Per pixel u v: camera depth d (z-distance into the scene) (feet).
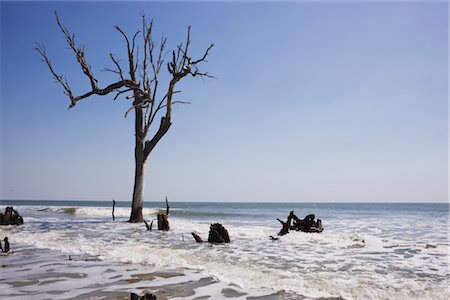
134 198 84.84
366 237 54.75
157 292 21.97
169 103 83.30
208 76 80.59
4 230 62.49
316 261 34.65
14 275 26.30
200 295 21.39
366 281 25.59
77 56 73.82
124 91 81.51
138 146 85.66
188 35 78.74
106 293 21.52
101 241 47.73
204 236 55.93
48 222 84.58
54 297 20.63
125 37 83.10
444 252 41.45
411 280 26.08
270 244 47.62
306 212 210.18
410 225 88.63
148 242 47.55
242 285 23.82
